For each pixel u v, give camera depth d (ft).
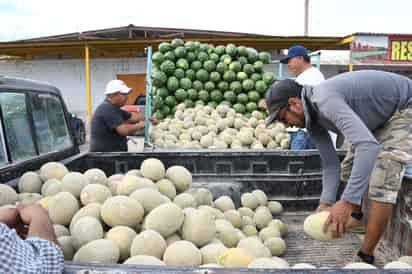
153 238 5.65
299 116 7.13
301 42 43.78
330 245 8.59
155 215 6.17
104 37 54.54
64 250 5.65
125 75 50.67
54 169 8.13
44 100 9.60
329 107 6.30
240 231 7.91
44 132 9.43
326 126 7.31
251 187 10.32
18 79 8.56
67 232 6.30
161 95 21.02
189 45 21.58
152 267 3.43
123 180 7.29
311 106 6.92
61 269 3.67
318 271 3.35
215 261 5.83
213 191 9.34
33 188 7.75
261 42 43.47
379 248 8.41
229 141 15.97
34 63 51.08
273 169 10.29
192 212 6.55
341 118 6.12
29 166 8.43
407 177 7.25
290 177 10.23
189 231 6.27
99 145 13.56
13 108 8.18
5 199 6.67
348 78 6.98
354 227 8.97
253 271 3.36
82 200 6.93
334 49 50.60
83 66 50.85
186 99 21.17
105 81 50.93
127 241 5.86
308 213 10.26
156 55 21.35
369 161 5.81
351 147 9.01
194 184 9.55
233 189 9.55
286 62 15.06
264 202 9.91
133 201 6.42
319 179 10.32
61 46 43.47
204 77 21.36
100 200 6.88
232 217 8.26
